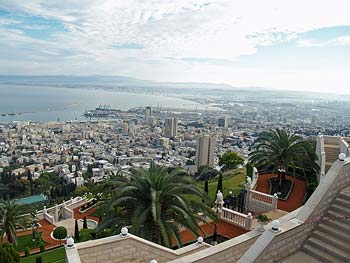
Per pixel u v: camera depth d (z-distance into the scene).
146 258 9.91
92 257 9.04
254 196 19.59
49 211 31.14
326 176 10.11
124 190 11.96
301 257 8.40
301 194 21.28
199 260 7.87
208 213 13.66
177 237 12.49
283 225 8.55
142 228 12.27
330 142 24.59
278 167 21.94
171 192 12.62
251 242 9.04
